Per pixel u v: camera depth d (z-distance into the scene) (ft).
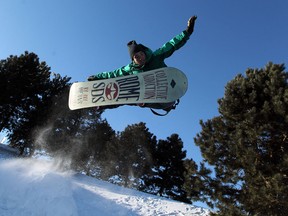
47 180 35.68
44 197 32.45
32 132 83.92
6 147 89.35
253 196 34.65
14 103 86.53
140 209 45.62
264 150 38.91
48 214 30.45
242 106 41.86
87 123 91.20
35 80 88.33
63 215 31.17
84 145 87.35
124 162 98.78
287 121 36.29
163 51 18.06
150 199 56.85
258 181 35.35
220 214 38.29
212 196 39.83
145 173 99.35
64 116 86.58
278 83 40.11
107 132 99.04
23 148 84.84
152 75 18.17
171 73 18.17
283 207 34.19
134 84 18.37
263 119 38.75
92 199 42.42
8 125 85.15
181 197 97.19
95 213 37.14
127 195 58.29
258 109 40.34
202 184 40.70
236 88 43.52
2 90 83.66
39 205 31.12
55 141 82.84
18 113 87.30
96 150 95.91
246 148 37.60
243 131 39.91
